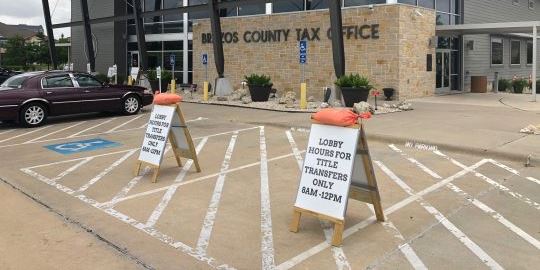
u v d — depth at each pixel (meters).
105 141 10.99
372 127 12.39
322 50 22.78
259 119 14.55
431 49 22.66
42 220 5.58
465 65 26.42
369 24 21.27
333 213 4.90
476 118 14.34
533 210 5.93
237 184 7.19
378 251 4.71
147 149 7.59
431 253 4.65
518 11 32.44
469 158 9.00
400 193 6.68
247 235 5.15
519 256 4.58
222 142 10.74
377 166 8.33
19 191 6.84
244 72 25.94
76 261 4.48
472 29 22.25
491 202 6.25
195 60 28.39
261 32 25.02
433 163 8.56
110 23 35.22
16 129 13.20
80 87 14.67
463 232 5.20
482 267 4.34
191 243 4.93
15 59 72.19
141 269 4.33
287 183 7.26
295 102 19.34
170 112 7.48
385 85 21.02
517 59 32.41
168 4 31.78
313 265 4.40
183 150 8.00
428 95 22.67
